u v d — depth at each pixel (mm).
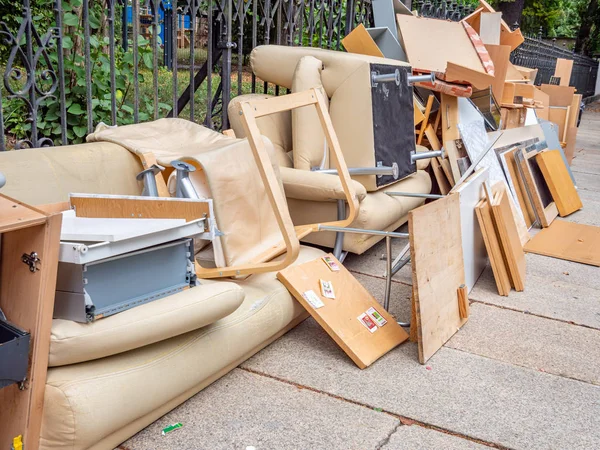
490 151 4840
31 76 2756
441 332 2838
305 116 3721
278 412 2230
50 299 1707
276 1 4465
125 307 1969
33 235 1679
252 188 2900
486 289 3689
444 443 2105
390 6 5359
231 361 2396
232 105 3926
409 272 3842
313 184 3404
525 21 19828
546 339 3006
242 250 2787
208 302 2146
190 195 2543
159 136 3033
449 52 5535
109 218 2223
